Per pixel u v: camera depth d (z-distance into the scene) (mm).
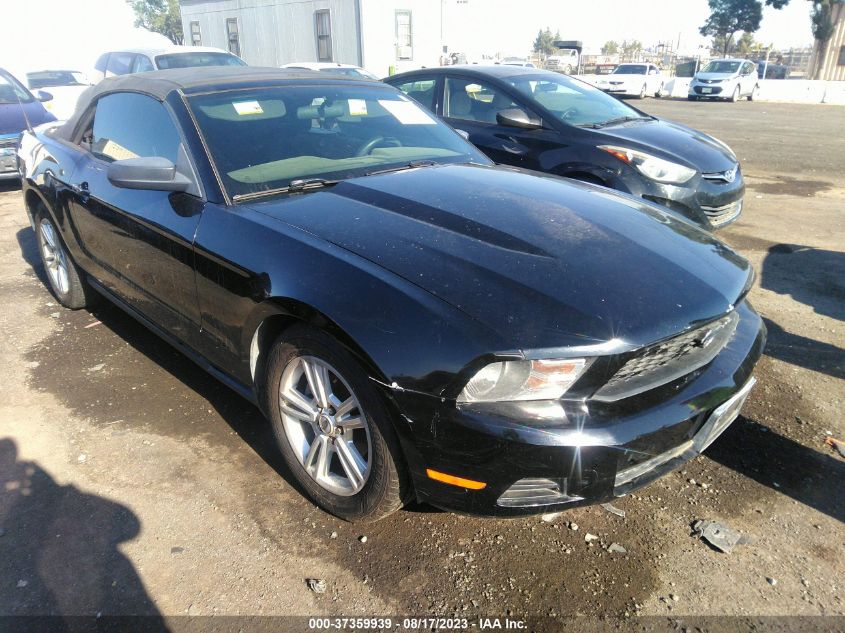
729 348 2430
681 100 26266
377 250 2256
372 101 3613
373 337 2043
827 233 6422
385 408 2061
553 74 6523
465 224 2430
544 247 2293
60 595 2135
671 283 2221
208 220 2652
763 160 10781
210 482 2686
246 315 2484
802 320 4344
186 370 3629
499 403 1931
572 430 1911
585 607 2104
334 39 19156
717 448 2945
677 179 5117
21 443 2947
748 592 2164
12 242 6254
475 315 1962
